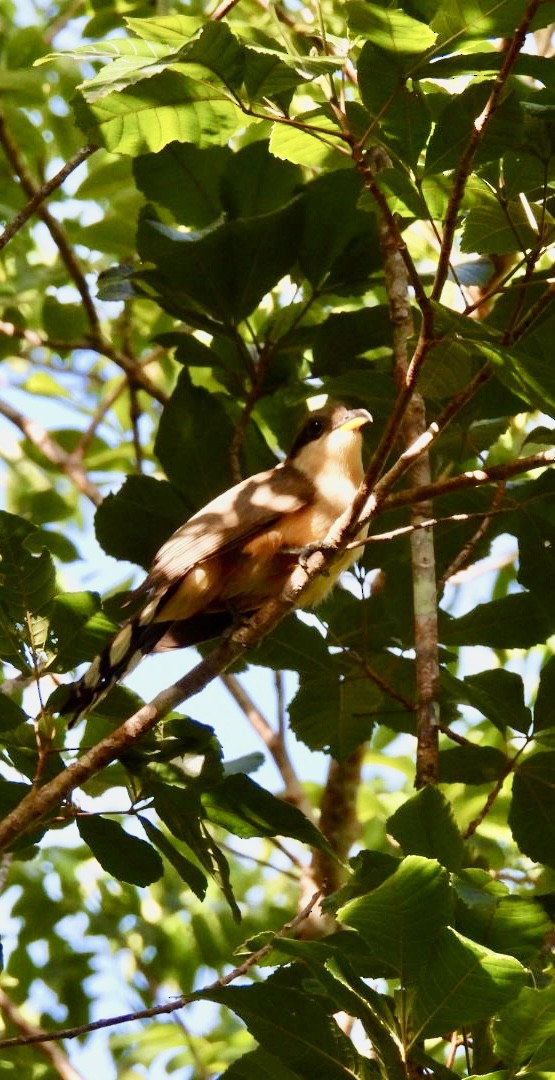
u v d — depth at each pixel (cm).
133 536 1063
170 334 1157
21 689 1088
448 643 1059
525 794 912
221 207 1146
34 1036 784
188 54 689
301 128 710
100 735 987
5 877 1045
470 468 1212
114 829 856
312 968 646
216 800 882
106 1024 790
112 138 836
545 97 797
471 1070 732
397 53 692
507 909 701
